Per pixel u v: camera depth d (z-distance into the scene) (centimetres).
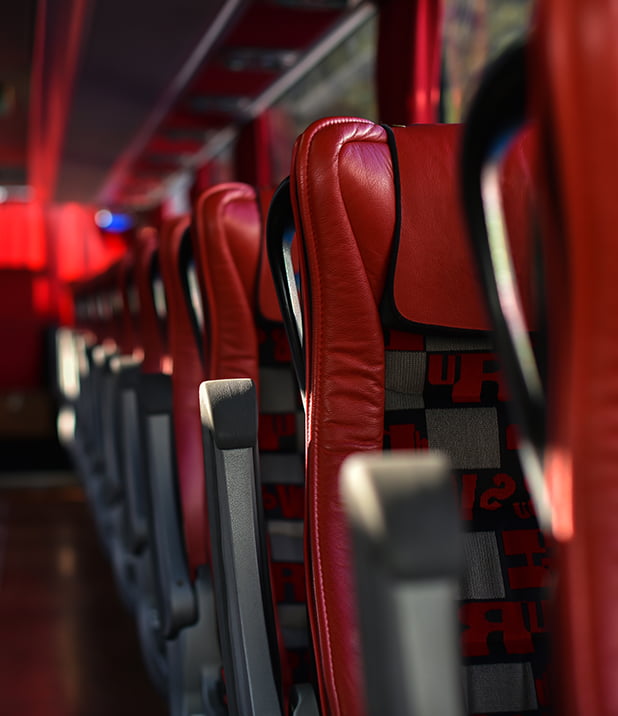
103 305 478
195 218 157
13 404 977
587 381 48
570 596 51
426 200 101
